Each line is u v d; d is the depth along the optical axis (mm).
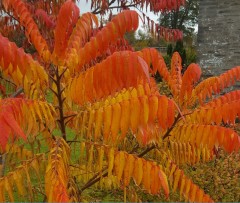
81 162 2436
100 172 2281
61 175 1909
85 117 2125
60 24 2074
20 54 1781
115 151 2121
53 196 1820
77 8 2074
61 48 2146
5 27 4414
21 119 1869
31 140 2594
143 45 14508
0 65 1927
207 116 2615
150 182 2020
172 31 5008
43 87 2189
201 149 2941
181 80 3309
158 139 2895
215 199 5656
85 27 2383
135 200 2922
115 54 1721
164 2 4672
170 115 1827
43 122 2293
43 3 4465
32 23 2348
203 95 3152
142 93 2104
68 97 2146
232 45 10141
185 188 2434
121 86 1738
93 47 2084
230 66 10133
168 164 2510
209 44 10344
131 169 2057
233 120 2514
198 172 5609
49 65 2322
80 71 2238
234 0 9984
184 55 19812
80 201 2594
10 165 2760
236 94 2783
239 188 5688
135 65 1695
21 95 3031
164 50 22250
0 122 1551
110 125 1921
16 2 2363
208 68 10359
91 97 1893
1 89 3164
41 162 2252
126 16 2049
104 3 4398
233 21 10062
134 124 1856
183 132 2656
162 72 3322
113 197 5070
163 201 4852
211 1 10305
